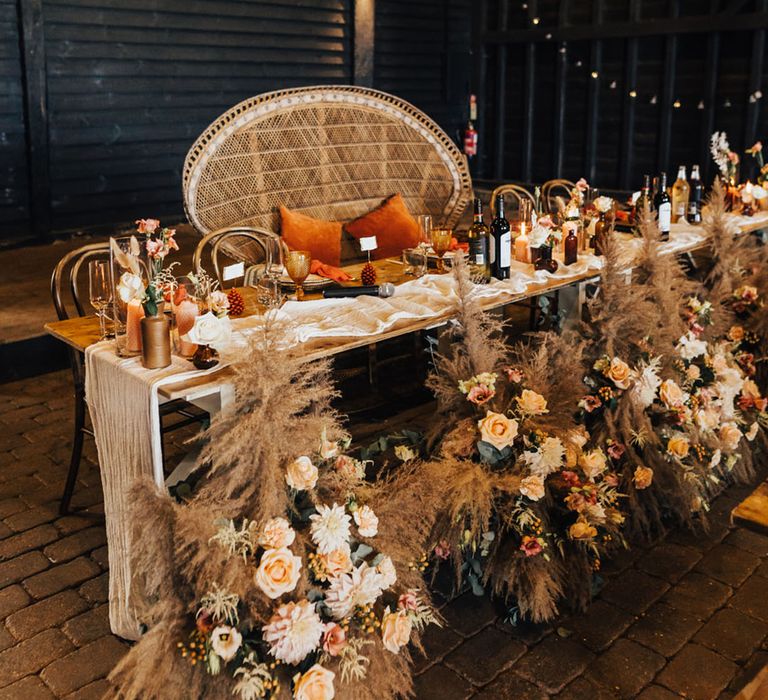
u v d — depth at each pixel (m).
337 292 3.01
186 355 2.40
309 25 7.82
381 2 8.38
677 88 7.98
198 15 7.08
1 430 3.91
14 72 6.20
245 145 4.32
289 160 4.49
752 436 3.35
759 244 4.67
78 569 2.82
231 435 2.01
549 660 2.39
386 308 2.84
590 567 2.62
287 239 4.34
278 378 2.04
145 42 6.81
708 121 7.79
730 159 4.76
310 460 2.13
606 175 8.59
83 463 3.58
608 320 2.96
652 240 3.27
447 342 2.97
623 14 8.07
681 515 2.99
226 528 1.95
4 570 2.80
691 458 3.06
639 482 2.85
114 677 2.09
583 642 2.47
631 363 2.97
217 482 2.04
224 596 1.89
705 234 4.07
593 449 2.76
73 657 2.39
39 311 4.91
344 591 2.00
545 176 8.95
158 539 1.89
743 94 7.62
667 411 2.96
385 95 4.78
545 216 3.59
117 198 6.96
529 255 3.61
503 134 9.17
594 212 3.85
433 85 9.09
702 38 7.74
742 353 3.66
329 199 4.66
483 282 3.20
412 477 2.30
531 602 2.46
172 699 1.89
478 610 2.61
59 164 6.57
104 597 2.67
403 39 8.68
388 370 4.64
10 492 3.32
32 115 6.29
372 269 3.22
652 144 8.23
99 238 6.83
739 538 3.02
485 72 9.12
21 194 6.45
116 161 6.88
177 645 1.89
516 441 2.62
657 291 3.13
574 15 8.38
